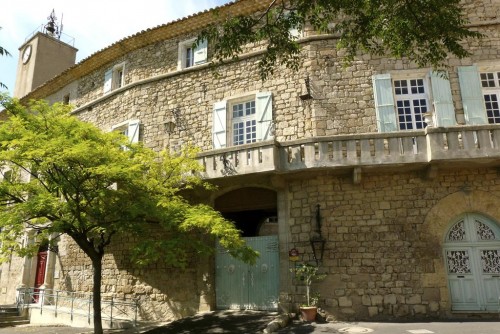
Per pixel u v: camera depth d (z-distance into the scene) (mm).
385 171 10062
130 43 14859
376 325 8422
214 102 12828
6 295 17766
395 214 9805
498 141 9055
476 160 9148
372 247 9703
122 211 8969
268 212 15906
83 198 8992
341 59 11461
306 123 11203
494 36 10969
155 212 8641
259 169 10070
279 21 8367
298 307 9797
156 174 9836
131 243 12875
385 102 10828
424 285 9234
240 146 10461
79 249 14562
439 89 10656
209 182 10969
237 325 8938
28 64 21234
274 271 10523
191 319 10039
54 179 8555
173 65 14008
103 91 15836
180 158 10078
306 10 7855
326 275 9727
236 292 10844
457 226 9719
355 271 9625
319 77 11445
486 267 9391
